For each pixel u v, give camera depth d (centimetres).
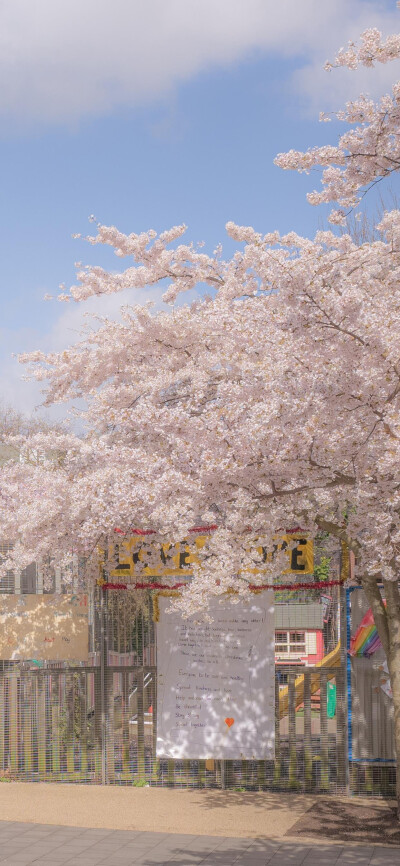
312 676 1230
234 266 1048
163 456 879
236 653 1139
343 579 1108
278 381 709
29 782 1162
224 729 1128
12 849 834
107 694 1168
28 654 1177
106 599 1179
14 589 1233
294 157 911
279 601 1151
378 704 1102
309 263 654
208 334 889
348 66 844
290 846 856
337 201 945
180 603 892
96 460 912
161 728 1142
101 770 1157
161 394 1008
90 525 900
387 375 680
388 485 754
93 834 900
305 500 848
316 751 1136
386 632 988
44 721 1176
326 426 712
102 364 1032
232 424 770
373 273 798
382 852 832
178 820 967
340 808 1027
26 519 972
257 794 1109
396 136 881
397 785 970
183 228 1102
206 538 985
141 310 941
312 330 678
